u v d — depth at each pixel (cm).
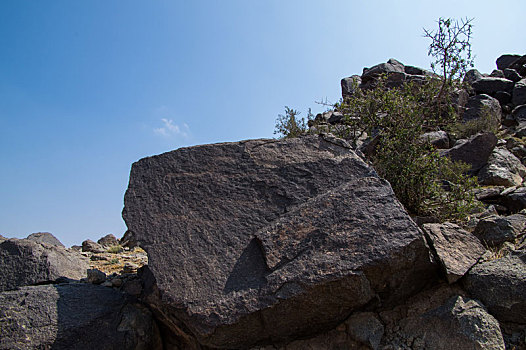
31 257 440
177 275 366
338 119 1083
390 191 392
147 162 464
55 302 369
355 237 359
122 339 368
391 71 1347
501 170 734
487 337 308
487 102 1117
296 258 357
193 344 370
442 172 598
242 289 348
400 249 346
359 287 344
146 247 392
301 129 996
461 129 984
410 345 331
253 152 461
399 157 574
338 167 434
